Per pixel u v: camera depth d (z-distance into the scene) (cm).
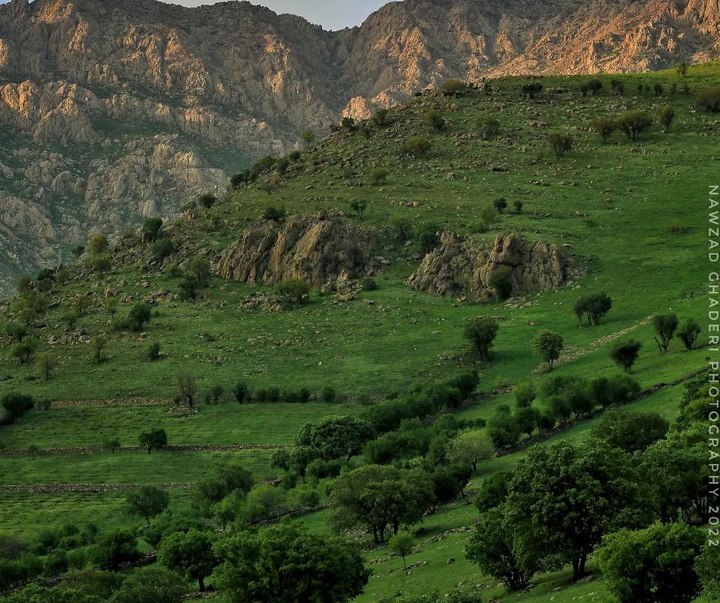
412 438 15525
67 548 14025
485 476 13388
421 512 11538
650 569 6391
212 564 11688
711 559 5944
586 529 7562
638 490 7688
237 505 14375
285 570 8444
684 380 14788
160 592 9450
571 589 7400
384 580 9850
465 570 9338
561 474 7725
